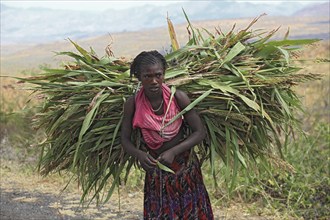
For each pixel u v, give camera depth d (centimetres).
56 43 12138
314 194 686
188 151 367
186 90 371
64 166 410
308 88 1355
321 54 2717
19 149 997
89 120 365
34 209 678
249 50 398
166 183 365
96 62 397
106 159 391
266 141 395
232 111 374
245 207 670
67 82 388
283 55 401
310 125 917
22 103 1125
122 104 376
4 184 801
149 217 373
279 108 390
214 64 383
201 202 374
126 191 745
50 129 401
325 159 777
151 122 354
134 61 352
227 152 374
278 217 633
